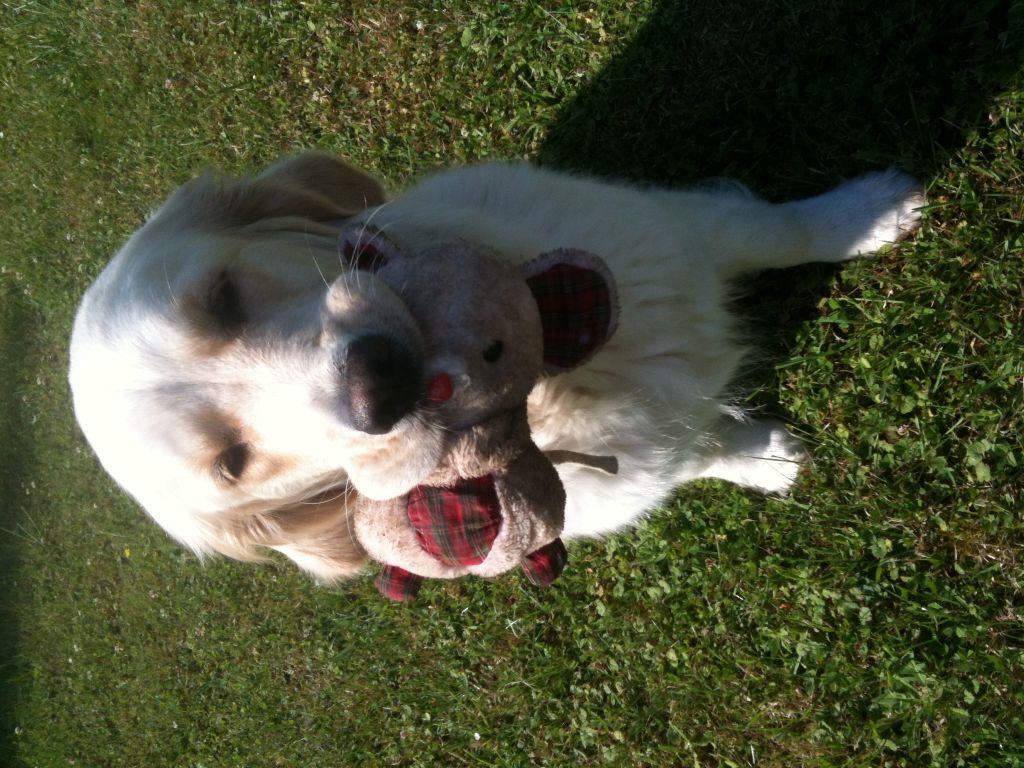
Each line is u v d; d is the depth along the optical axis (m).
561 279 0.48
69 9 1.22
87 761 1.26
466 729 0.93
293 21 1.05
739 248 0.69
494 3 0.91
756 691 0.77
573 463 0.58
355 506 0.54
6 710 1.33
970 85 0.68
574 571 0.87
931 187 0.69
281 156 1.06
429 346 0.43
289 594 1.07
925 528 0.70
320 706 1.04
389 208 0.60
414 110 0.97
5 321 1.35
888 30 0.70
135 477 0.60
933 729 0.69
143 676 1.20
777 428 0.75
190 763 1.15
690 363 0.62
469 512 0.44
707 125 0.80
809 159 0.76
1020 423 0.67
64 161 1.26
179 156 1.15
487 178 0.64
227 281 0.54
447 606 0.94
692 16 0.79
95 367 0.58
